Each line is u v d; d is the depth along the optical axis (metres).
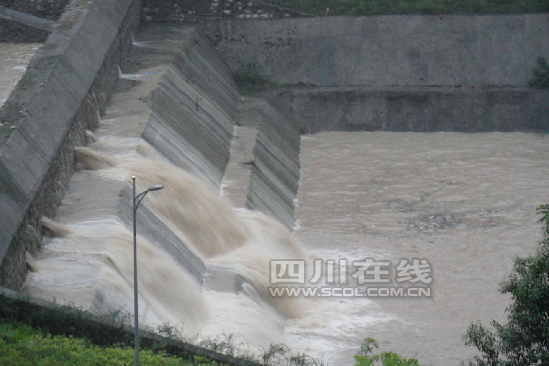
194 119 80.56
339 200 79.81
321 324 58.88
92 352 42.16
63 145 61.75
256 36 100.19
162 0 100.25
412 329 58.53
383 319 59.78
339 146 93.19
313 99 97.75
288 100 97.88
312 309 60.78
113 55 80.12
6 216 50.12
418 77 100.00
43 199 56.22
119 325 44.81
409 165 87.31
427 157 89.31
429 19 100.12
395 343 56.84
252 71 100.31
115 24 82.44
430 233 72.62
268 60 100.38
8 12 95.56
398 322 59.41
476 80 99.94
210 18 100.31
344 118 98.06
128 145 68.62
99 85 73.75
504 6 101.06
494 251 69.25
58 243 54.88
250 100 95.56
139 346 43.97
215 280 59.56
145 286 53.16
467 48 100.19
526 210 76.69
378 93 97.56
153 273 54.38
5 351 40.66
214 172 75.19
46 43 71.19
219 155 78.88
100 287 49.78
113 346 44.50
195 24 100.06
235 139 84.31
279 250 67.12
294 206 79.00
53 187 58.59
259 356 50.94
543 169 86.00
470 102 97.62
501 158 89.00
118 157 66.62
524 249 69.44
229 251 64.31
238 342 52.22
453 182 83.00
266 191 76.31
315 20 100.00
